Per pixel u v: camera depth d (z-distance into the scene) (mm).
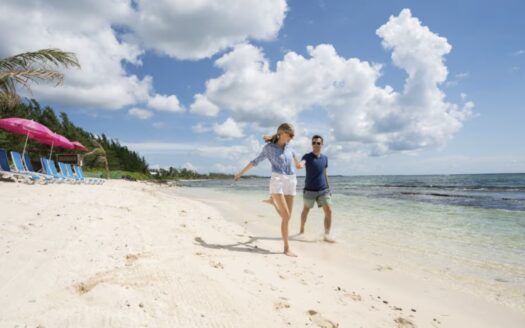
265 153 4789
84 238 3912
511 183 41688
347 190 26516
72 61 11945
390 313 2920
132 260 3316
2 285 2389
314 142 6301
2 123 12414
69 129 43281
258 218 9016
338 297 3170
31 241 3551
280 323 2369
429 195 19594
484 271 4285
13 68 11305
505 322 2861
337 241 6016
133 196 11625
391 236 6523
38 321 1889
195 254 3902
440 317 2924
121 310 2105
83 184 14672
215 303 2449
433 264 4586
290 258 4562
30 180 11016
